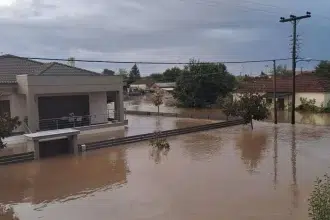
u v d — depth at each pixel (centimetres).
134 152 2416
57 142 2392
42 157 2300
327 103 4738
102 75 3338
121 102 3491
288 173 1802
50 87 2952
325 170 1848
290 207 1340
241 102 3409
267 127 3488
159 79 13588
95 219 1280
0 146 1762
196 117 4466
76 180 1778
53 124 3114
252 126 3453
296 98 4988
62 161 2194
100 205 1419
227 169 1900
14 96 2906
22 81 2862
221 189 1566
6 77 3036
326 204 812
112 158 2245
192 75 5928
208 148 2492
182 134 3152
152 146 2600
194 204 1396
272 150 2369
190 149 2470
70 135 2384
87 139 2903
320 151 2309
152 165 2038
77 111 3325
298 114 4547
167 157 2236
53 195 1562
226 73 6047
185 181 1698
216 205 1378
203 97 5975
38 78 2872
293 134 3012
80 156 2317
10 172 1958
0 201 1503
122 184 1686
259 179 1706
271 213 1288
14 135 2788
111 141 2627
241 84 6153
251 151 2353
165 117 4625
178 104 6250
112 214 1321
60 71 3197
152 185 1655
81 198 1511
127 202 1441
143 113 5016
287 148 2425
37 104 2947
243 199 1436
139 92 10731
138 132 3250
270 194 1488
